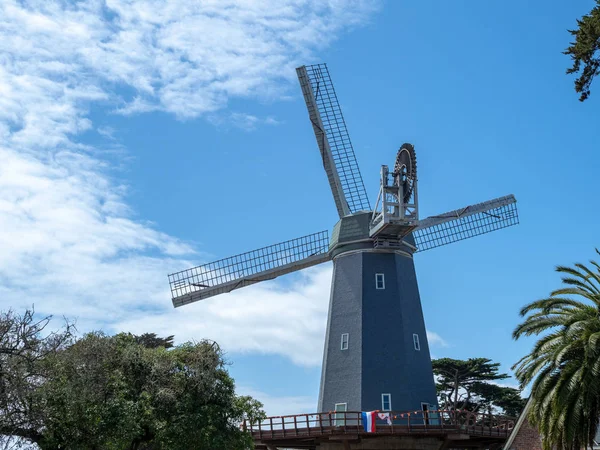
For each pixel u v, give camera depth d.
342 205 57.41
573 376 30.44
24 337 28.75
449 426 47.25
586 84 31.22
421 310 55.38
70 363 32.09
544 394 31.95
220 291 57.38
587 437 30.70
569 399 30.42
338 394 51.69
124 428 34.12
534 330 33.31
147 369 38.09
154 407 37.19
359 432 47.16
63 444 32.44
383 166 52.16
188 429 37.12
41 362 30.20
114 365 37.22
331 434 47.50
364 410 50.16
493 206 61.91
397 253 54.72
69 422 32.41
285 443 52.09
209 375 38.72
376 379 50.94
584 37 30.17
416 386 51.28
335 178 57.75
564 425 30.39
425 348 53.84
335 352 53.12
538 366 32.38
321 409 52.38
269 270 57.12
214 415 38.28
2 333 28.39
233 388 40.25
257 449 53.38
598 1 30.41
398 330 52.38
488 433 49.84
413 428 47.25
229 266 57.59
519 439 41.38
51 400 31.17
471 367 74.00
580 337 30.64
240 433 40.38
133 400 36.44
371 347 51.84
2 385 27.86
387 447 48.75
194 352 39.50
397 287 53.62
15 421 29.41
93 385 32.88
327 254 57.66
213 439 37.59
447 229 60.03
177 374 38.66
